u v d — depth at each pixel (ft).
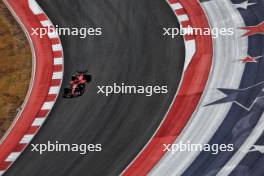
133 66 181.57
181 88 172.55
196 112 164.35
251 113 162.09
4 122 166.61
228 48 186.19
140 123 162.61
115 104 169.07
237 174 145.28
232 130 157.69
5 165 153.79
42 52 189.47
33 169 152.15
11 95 175.01
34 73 181.78
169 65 181.06
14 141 160.66
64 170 151.23
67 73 180.86
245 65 179.01
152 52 186.19
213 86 172.35
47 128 163.53
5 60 187.11
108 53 187.11
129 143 157.28
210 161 149.89
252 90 169.68
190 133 158.40
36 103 171.63
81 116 166.30
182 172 147.84
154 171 148.97
